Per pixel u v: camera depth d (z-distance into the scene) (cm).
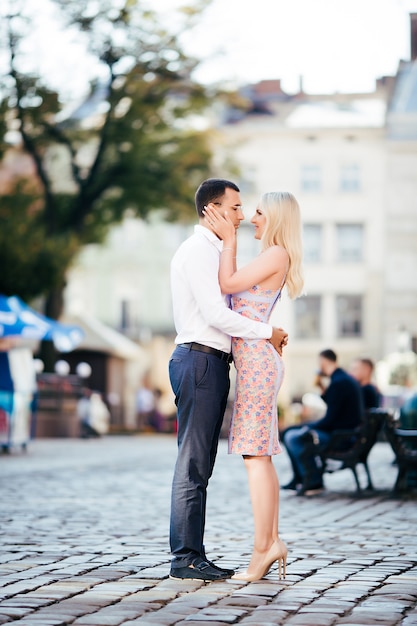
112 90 4369
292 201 776
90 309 7144
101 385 5400
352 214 6912
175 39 4300
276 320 6869
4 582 718
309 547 927
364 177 6925
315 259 6919
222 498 1447
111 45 4262
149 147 4494
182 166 4519
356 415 1547
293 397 6625
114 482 1708
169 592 686
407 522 1150
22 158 6575
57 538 980
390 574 771
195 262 744
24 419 2625
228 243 752
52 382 3756
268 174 6944
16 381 2552
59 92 4266
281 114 7031
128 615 614
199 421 744
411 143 6888
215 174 4675
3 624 584
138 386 6575
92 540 965
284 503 1382
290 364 6862
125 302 7144
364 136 6919
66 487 1596
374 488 1597
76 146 4525
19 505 1308
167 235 7119
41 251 4009
